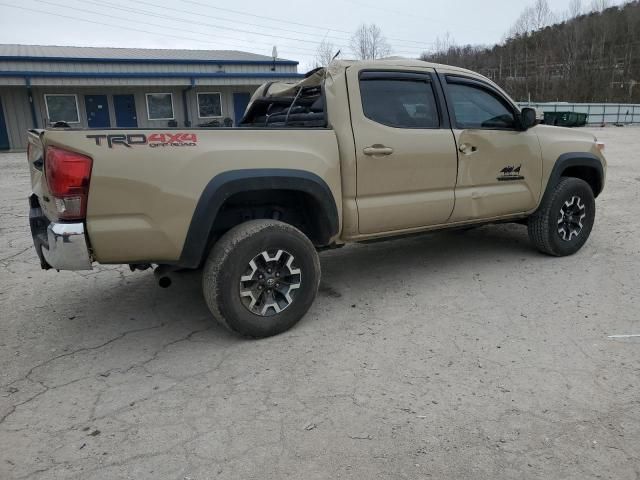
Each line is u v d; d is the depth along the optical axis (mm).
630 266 5008
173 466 2361
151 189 3113
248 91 25078
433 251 5707
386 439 2525
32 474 2316
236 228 3482
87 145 2967
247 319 3508
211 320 4016
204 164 3248
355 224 3953
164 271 3570
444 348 3439
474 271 4977
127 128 3072
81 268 3062
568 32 70000
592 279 4672
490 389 2936
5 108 20922
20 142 21422
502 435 2535
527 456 2385
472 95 4621
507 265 5133
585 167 5512
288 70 26266
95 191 2994
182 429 2633
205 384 3064
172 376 3166
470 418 2674
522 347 3426
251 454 2432
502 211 4816
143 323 3977
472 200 4551
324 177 3691
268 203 3869
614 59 65562
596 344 3439
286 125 4559
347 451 2441
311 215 3895
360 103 3916
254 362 3314
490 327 3742
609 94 60750
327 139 3758
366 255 5633
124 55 26359
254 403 2852
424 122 4270
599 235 6227
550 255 5367
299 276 3684
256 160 3410
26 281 4945
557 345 3439
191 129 3264
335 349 3465
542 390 2910
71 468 2354
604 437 2502
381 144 3959
